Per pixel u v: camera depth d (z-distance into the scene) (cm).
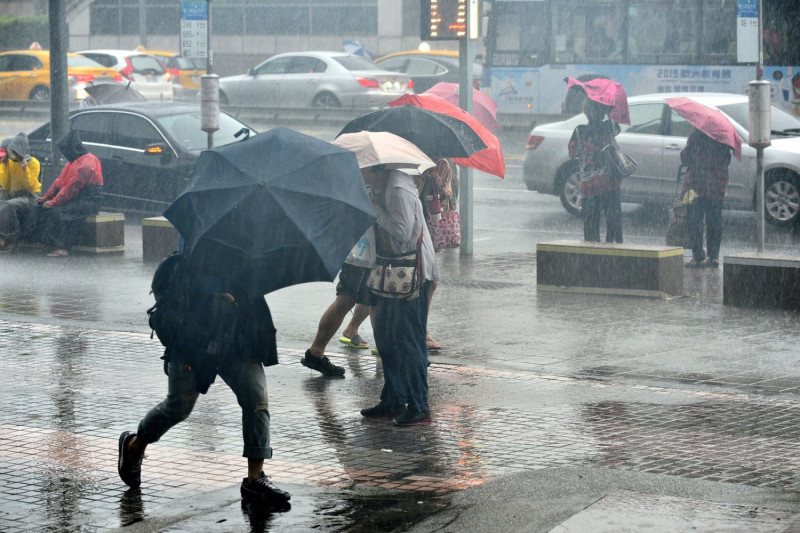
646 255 1998
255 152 951
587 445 1151
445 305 1952
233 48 8075
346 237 930
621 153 2334
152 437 987
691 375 1462
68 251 2505
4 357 1545
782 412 1279
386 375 1247
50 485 1016
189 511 941
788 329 1745
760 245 2048
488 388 1398
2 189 2542
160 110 2922
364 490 996
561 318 1838
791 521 867
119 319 1808
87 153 2520
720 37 4000
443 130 1366
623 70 4184
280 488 999
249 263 901
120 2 8206
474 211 3197
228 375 963
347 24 7781
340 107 4741
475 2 2431
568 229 2875
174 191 2842
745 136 2784
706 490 978
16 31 7356
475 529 875
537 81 4375
